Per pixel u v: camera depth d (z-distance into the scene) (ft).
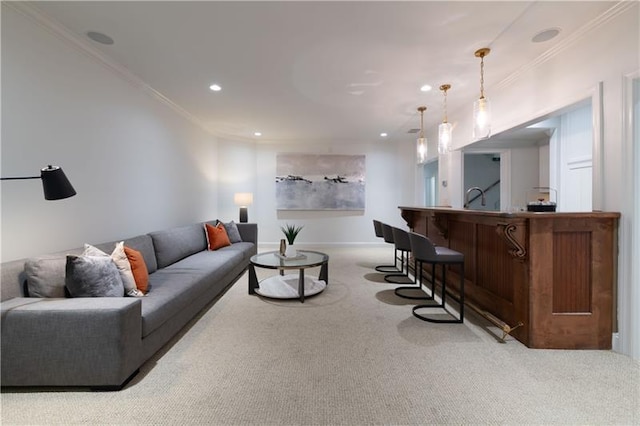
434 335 7.87
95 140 9.19
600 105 7.23
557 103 8.65
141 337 6.09
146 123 11.96
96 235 9.27
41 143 7.43
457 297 10.66
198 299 8.97
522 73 10.11
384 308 9.91
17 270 6.12
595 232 7.00
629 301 6.73
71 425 4.68
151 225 12.39
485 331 8.11
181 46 8.74
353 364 6.46
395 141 22.50
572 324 7.09
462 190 15.24
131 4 6.83
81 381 5.45
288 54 9.21
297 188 22.16
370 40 8.38
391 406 5.13
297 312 9.56
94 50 8.86
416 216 15.58
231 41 8.46
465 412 4.97
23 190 7.01
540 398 5.30
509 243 7.47
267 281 12.80
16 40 6.81
